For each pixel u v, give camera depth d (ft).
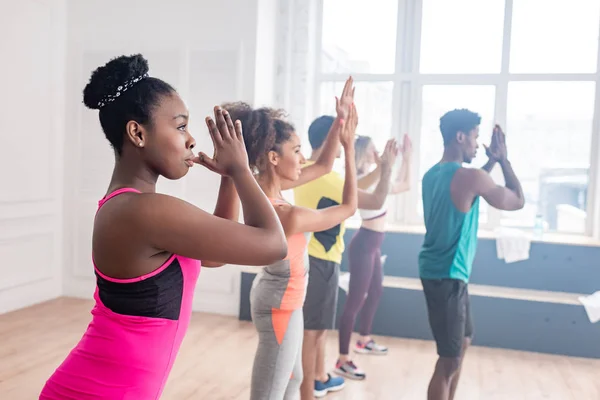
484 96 15.37
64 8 14.97
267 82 14.98
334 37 16.24
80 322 13.12
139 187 3.25
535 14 15.01
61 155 15.19
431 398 6.97
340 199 8.13
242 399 9.33
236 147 3.19
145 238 2.98
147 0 14.55
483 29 15.31
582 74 14.70
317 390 9.61
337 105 6.41
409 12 15.72
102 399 3.05
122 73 3.13
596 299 12.41
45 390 3.15
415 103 15.72
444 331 7.03
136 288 3.06
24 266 14.16
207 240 2.97
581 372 11.30
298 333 5.75
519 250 13.12
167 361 3.27
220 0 14.11
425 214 7.51
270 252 3.12
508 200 7.20
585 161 14.87
